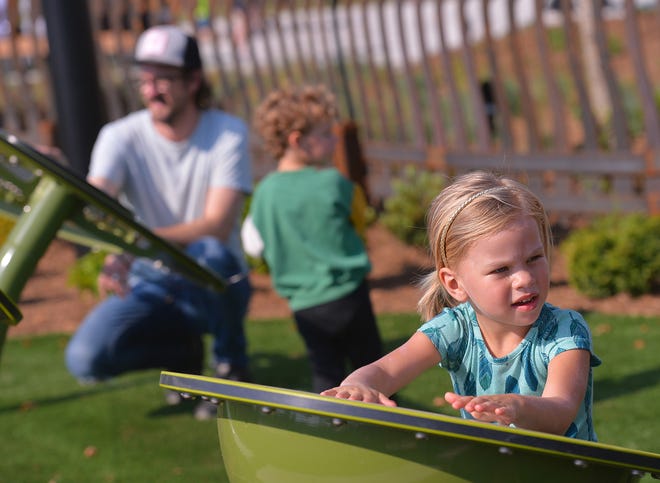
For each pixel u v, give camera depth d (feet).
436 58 92.73
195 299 25.80
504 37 96.02
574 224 44.11
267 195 23.08
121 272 25.26
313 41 54.34
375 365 10.64
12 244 13.61
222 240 26.30
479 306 10.24
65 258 49.88
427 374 28.91
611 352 29.48
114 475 23.22
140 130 26.63
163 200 26.78
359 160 46.01
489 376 10.97
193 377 8.32
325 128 23.26
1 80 59.82
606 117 52.85
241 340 26.63
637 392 25.70
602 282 35.53
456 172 48.08
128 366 26.32
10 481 23.36
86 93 44.91
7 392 31.30
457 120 48.88
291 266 22.81
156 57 25.81
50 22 44.73
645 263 35.37
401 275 41.88
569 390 10.09
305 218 22.54
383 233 47.14
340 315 22.24
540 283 10.02
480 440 7.55
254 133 54.95
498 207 10.04
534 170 44.80
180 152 26.66
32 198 13.96
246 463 8.39
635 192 43.19
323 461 7.96
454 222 10.30
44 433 26.91
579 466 7.88
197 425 26.66
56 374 32.96
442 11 48.96
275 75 55.47
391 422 7.55
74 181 13.58
